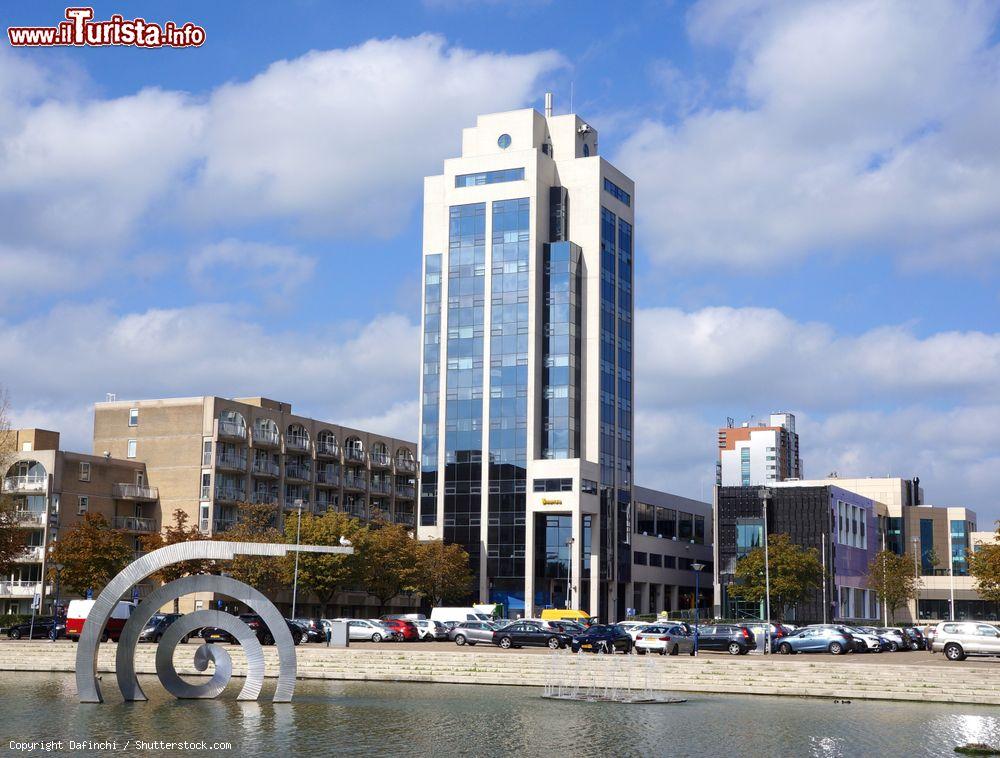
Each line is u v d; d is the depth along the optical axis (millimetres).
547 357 146000
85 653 49688
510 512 142375
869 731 43938
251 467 128750
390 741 40406
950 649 71375
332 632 74250
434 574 129500
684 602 169750
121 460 124625
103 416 130125
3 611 114688
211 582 51656
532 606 139250
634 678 60062
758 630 76688
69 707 48062
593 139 159125
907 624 152750
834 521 148625
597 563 141000
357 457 145875
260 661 52000
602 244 151250
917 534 197250
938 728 44844
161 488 125938
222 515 125250
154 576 112500
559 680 61250
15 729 41781
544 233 149250
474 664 62812
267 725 43719
